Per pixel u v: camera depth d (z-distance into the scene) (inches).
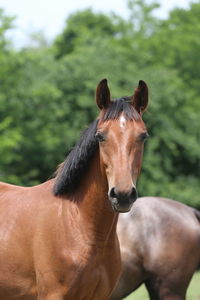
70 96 989.8
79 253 199.2
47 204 209.9
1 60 914.7
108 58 1021.8
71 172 207.6
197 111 1065.5
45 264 200.7
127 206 183.5
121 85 999.0
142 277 294.0
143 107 203.9
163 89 987.9
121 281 289.1
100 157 196.7
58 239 201.3
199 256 301.6
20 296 208.4
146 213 299.3
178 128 1005.2
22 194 220.1
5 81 946.1
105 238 201.9
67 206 207.0
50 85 932.6
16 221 212.1
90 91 992.9
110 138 191.5
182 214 304.3
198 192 956.6
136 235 293.4
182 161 1013.8
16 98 949.2
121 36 1336.1
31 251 205.3
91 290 202.2
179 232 297.4
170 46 1215.6
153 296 296.8
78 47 1124.5
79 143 208.2
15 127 939.3
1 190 227.9
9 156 856.3
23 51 1035.9
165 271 291.4
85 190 206.1
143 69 1071.0
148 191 912.3
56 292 199.3
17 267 207.2
